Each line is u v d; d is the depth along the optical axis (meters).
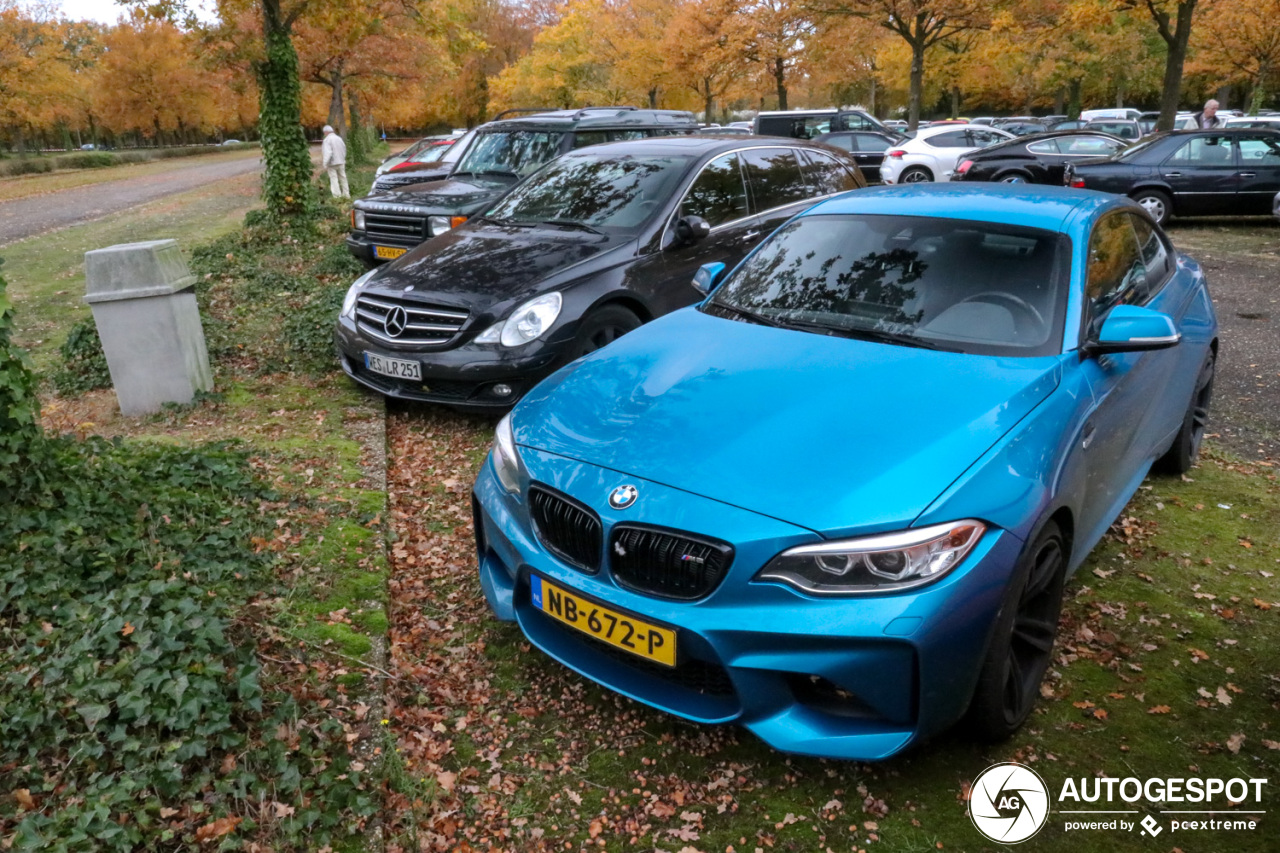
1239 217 15.25
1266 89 42.28
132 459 4.37
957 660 2.38
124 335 5.36
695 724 2.89
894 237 3.74
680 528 2.44
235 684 2.70
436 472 4.86
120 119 62.06
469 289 5.28
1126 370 3.40
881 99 61.66
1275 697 3.06
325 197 17.12
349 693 2.91
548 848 2.41
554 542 2.76
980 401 2.78
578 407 3.03
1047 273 3.38
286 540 3.86
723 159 6.41
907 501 2.39
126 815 2.21
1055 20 23.27
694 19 33.16
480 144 10.43
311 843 2.28
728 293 3.88
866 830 2.47
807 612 2.33
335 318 7.06
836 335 3.36
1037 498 2.56
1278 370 6.85
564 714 2.94
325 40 28.72
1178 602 3.63
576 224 5.93
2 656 2.82
